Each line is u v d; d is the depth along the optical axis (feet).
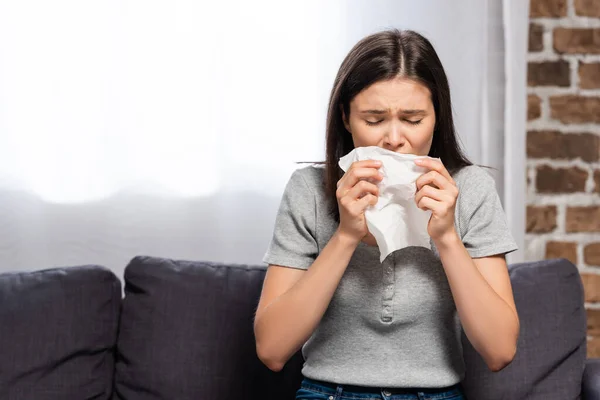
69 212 8.88
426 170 5.22
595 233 9.23
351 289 5.67
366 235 5.70
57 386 6.68
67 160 8.83
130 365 6.82
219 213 8.95
